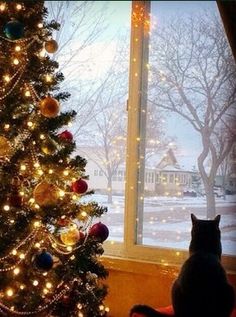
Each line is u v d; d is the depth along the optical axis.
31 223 1.89
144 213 2.50
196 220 1.90
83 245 1.97
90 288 2.02
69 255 2.00
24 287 1.93
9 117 1.91
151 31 2.50
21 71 1.96
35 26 1.98
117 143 2.57
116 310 2.44
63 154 1.95
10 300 1.89
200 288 1.70
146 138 2.50
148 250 2.45
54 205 1.92
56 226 1.98
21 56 1.97
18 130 1.93
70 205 1.99
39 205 1.91
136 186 2.50
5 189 1.90
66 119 1.99
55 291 2.00
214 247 1.84
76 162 1.99
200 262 1.75
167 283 2.31
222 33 2.33
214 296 1.69
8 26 1.80
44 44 2.02
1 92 1.96
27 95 1.96
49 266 1.81
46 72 2.03
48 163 1.94
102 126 2.59
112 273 2.45
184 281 1.74
